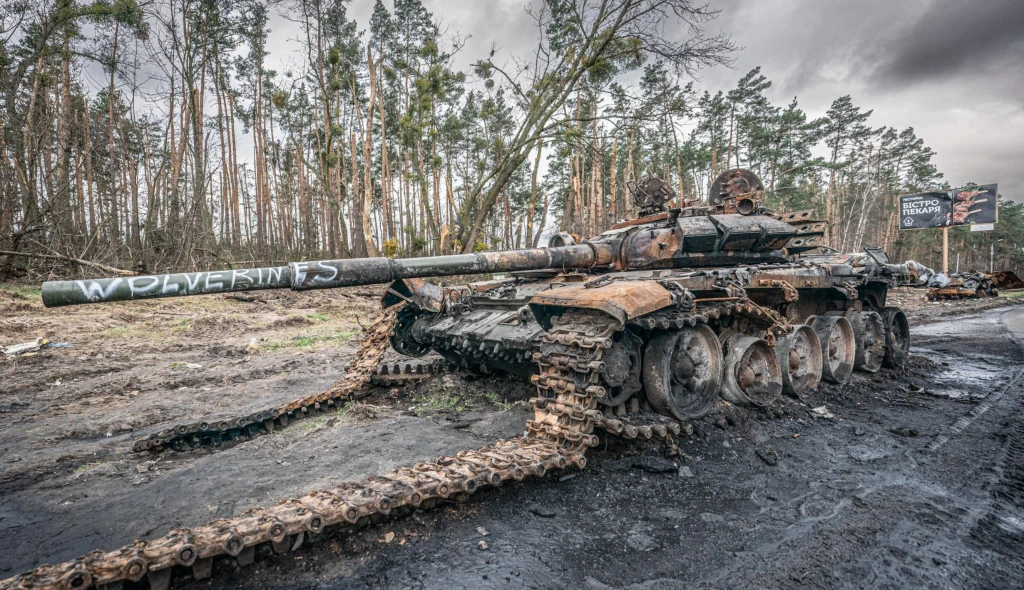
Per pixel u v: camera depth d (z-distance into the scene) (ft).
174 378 27.17
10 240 50.88
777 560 10.57
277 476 14.74
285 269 13.55
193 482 14.44
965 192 108.78
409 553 10.81
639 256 22.74
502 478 12.14
